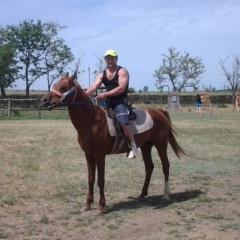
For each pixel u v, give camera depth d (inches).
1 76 1854.1
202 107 1550.2
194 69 2277.3
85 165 417.7
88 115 244.7
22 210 261.1
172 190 314.2
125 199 287.9
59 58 2087.8
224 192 306.3
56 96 236.8
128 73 255.3
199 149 519.5
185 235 209.9
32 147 550.3
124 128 251.8
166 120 287.7
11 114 1284.4
